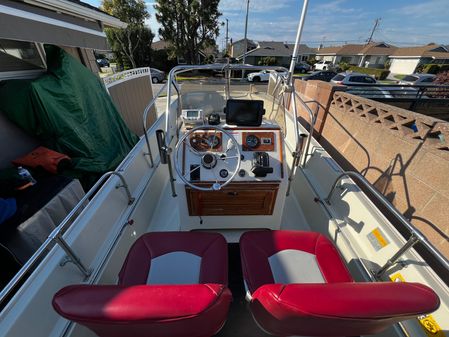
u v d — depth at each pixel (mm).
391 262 1114
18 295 831
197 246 1283
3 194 1688
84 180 2416
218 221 1742
